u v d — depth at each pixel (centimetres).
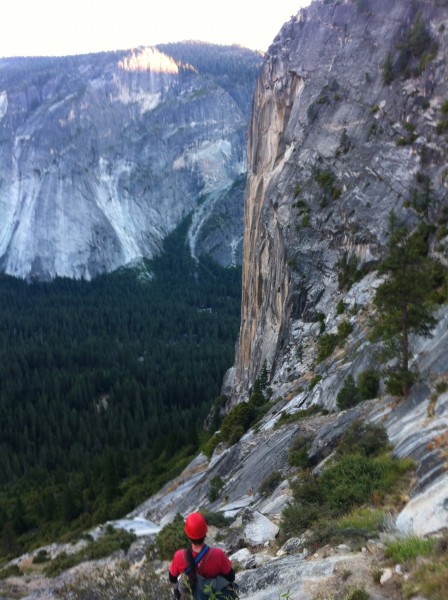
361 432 2281
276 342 5991
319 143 6344
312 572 1124
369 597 941
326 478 1759
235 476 3472
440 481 1383
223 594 738
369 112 5803
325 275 5572
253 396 5284
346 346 4306
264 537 1720
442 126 4744
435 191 4494
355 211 5366
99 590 2105
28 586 3106
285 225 6253
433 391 2248
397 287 2500
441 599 851
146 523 4291
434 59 5178
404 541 1085
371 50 6209
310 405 3916
